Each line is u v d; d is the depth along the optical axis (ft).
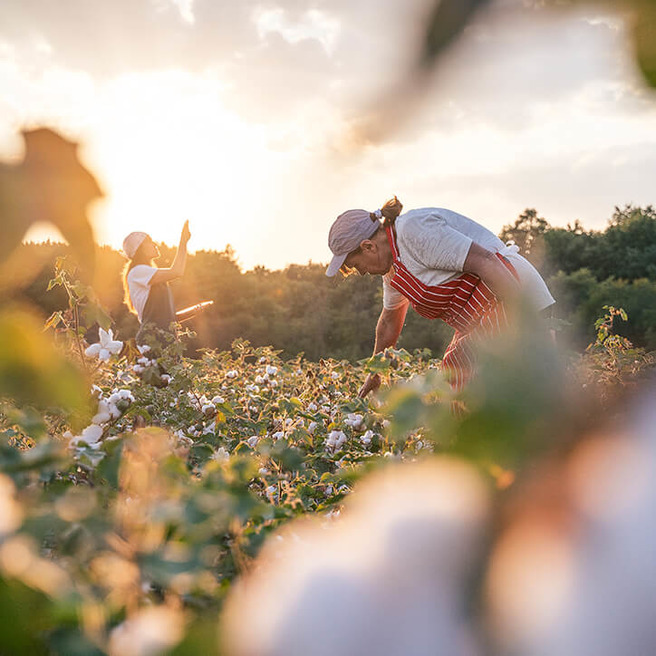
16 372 0.83
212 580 3.25
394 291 12.82
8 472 3.47
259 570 2.97
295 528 3.40
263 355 20.12
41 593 1.82
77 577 2.54
